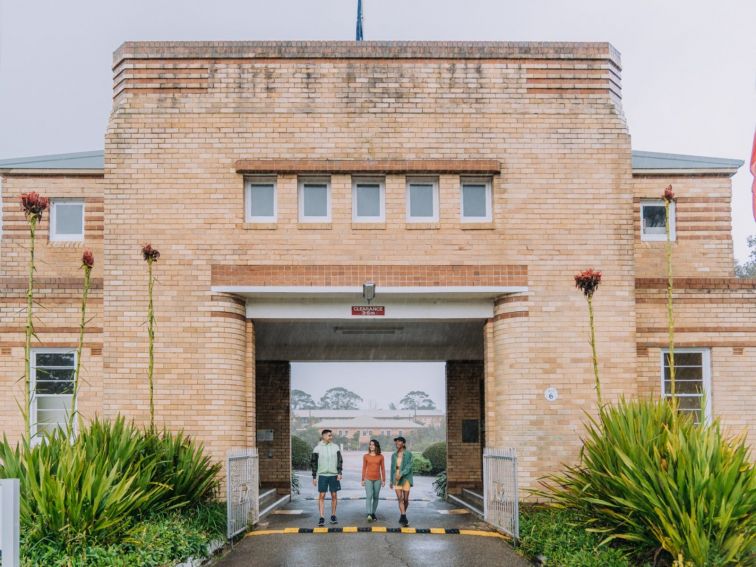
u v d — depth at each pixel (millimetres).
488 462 15297
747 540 9797
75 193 18891
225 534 13250
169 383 15578
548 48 16281
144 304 15672
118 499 11133
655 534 10500
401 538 13773
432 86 16172
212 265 15789
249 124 16016
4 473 11469
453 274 15867
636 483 10844
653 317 17094
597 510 11766
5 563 7516
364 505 20000
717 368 17109
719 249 19484
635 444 11453
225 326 15742
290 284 15781
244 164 15836
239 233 15844
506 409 15812
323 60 16141
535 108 16188
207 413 15523
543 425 15594
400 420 71938
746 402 17047
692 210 19578
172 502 13062
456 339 21234
